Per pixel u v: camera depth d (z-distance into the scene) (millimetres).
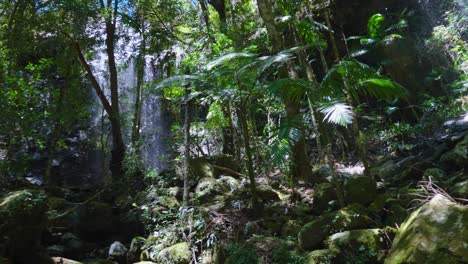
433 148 6406
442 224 2906
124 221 6309
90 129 13703
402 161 6090
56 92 8336
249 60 5008
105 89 13766
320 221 4059
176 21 9891
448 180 4570
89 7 8430
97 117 13609
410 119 9719
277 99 6258
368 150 8586
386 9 11312
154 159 10789
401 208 3965
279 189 6320
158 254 4719
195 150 9617
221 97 5211
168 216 5371
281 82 4262
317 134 6711
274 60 4422
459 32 9445
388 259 3148
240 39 8094
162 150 10984
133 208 6684
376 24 10203
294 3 6441
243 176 7176
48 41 8320
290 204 5441
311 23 6211
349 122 3605
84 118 10914
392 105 9758
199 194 6168
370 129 9336
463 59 9188
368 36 10383
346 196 4613
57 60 8656
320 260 3598
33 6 7941
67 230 5957
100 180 11984
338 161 8531
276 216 4914
